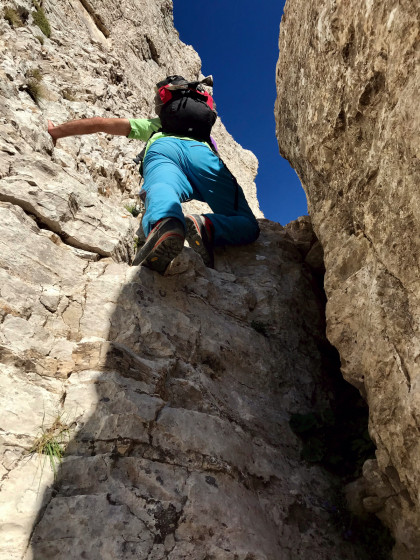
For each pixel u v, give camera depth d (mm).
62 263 2959
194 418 2295
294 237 4332
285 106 3344
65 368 2293
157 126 3695
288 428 2770
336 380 3291
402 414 1839
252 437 2533
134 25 17281
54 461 1911
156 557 1737
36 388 2135
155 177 3197
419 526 2008
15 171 3547
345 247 2488
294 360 3219
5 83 5035
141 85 14695
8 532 1655
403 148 1785
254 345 3104
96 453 1986
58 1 12055
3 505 1722
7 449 1881
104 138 7301
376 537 2297
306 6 2760
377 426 2027
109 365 2301
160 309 2846
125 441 2029
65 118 6246
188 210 10336
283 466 2500
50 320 2539
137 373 2344
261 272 3721
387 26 1802
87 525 1742
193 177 3510
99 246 3367
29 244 2904
